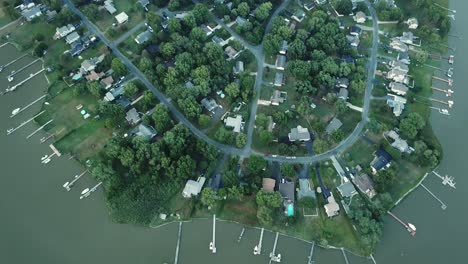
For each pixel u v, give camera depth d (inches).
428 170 7357.3
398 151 7278.5
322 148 7263.8
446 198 7160.4
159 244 6619.1
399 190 7155.5
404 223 6894.7
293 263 6510.8
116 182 6875.0
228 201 6919.3
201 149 7130.9
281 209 6791.3
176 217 6801.2
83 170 7219.5
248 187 6919.3
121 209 6840.6
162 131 7391.7
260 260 6535.4
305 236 6683.1
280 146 7268.7
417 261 6604.3
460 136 7829.7
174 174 6973.4
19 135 7568.9
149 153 7022.6
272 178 7066.9
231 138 7293.3
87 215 6855.3
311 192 6924.2
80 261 6466.5
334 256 6565.0
